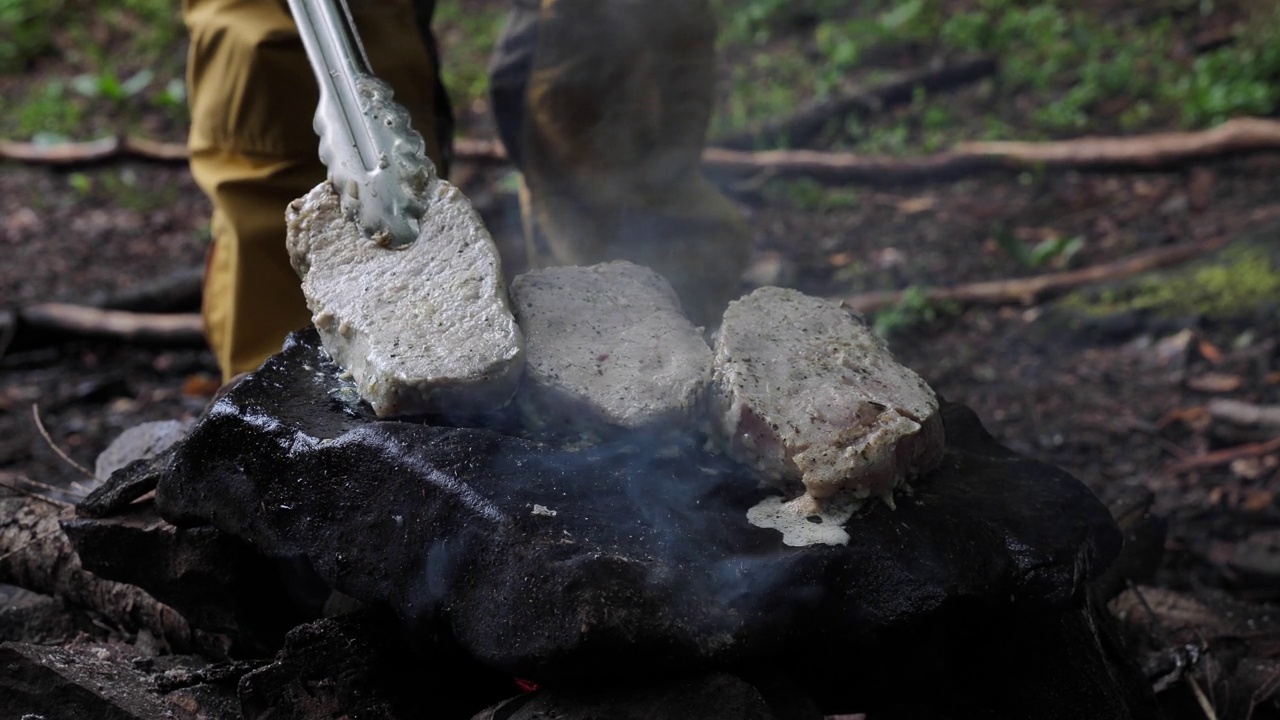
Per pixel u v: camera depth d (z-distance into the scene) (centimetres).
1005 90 314
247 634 107
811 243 251
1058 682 101
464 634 93
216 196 127
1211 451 176
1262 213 239
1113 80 307
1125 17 343
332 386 102
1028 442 182
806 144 296
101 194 277
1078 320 211
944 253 244
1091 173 273
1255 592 148
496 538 93
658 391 99
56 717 100
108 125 310
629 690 93
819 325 103
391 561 95
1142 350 204
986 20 339
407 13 128
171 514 101
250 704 99
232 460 99
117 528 107
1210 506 162
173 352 210
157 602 113
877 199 270
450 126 134
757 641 93
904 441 97
